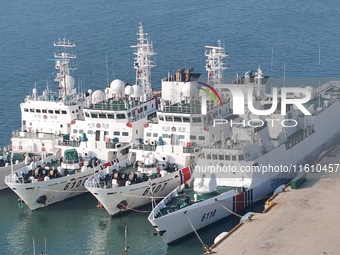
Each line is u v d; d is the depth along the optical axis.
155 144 123.00
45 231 110.31
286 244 92.62
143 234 107.31
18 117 164.50
